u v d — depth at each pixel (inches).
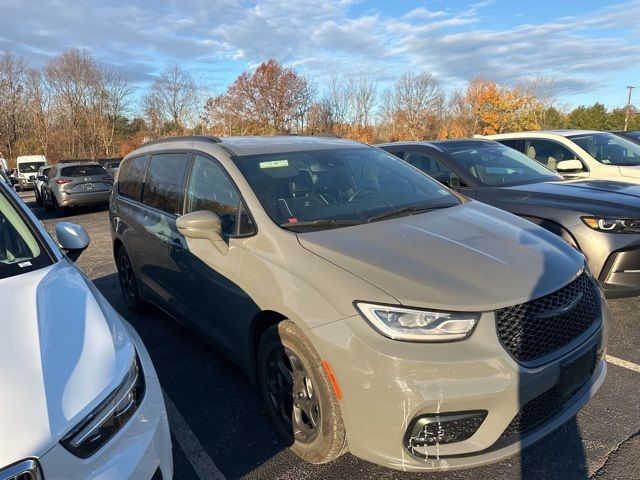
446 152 231.6
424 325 84.0
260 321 113.0
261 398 131.8
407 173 154.4
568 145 292.2
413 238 107.7
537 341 88.9
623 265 162.7
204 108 2091.5
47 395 62.2
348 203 129.0
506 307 87.0
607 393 126.6
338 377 88.2
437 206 133.9
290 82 2017.7
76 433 60.7
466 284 89.9
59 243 114.3
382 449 85.3
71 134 2100.1
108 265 298.0
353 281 92.0
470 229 115.1
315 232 110.7
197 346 165.5
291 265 102.3
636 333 161.2
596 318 103.8
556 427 92.0
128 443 66.2
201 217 117.3
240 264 114.6
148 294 176.7
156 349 164.2
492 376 82.6
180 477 102.7
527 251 104.3
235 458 107.9
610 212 165.6
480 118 2011.6
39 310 78.4
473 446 84.3
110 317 83.8
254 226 116.1
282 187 125.2
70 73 2060.8
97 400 64.6
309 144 152.4
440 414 81.8
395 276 91.4
